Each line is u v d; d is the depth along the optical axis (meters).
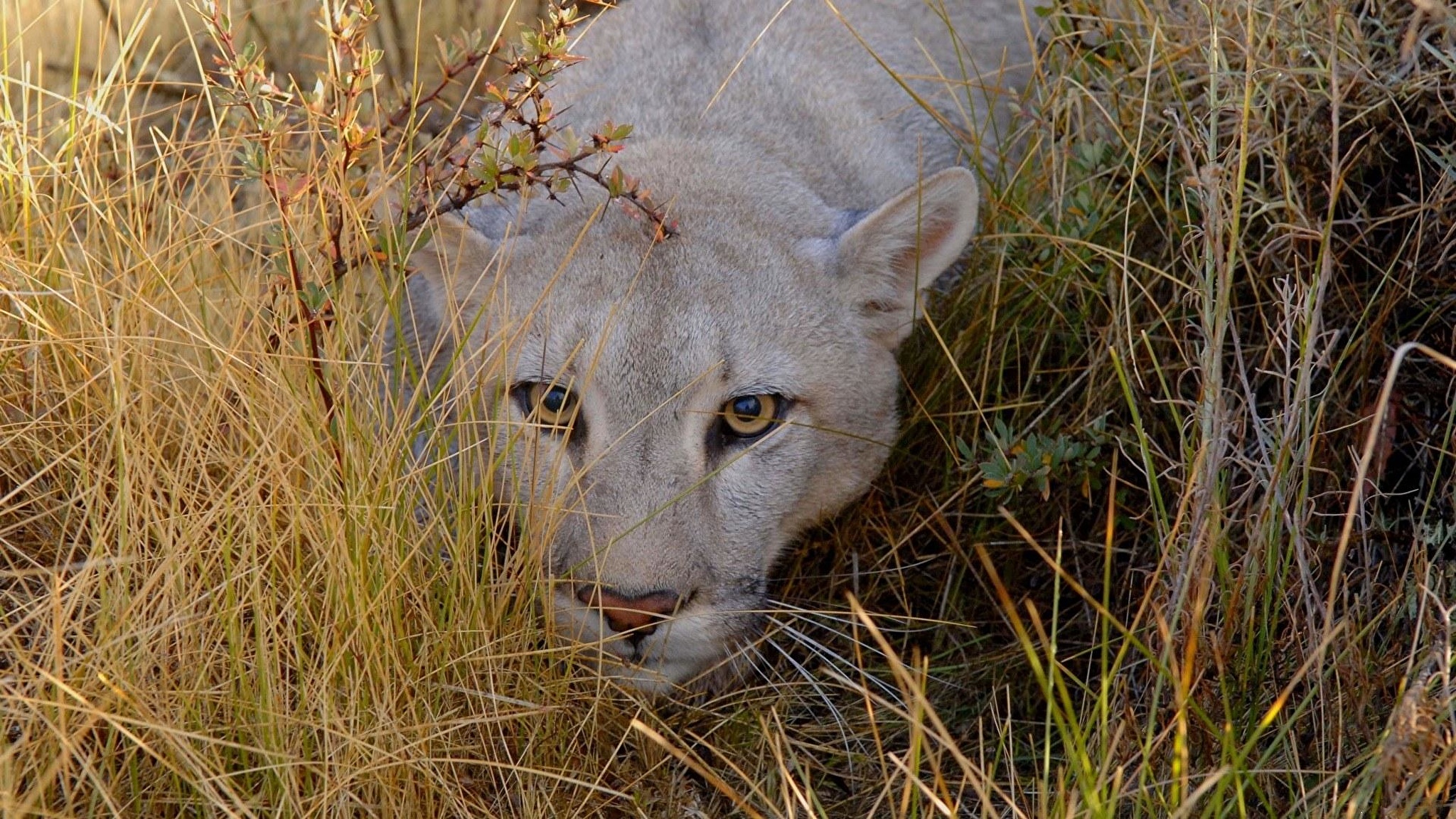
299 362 4.02
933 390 5.00
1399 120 4.58
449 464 4.11
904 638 4.57
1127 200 5.18
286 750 3.43
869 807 4.09
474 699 3.88
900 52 5.79
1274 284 4.68
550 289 3.96
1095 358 4.91
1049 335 4.97
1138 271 4.98
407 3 6.47
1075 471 4.70
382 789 3.54
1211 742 3.72
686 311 4.04
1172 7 5.47
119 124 4.56
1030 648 3.29
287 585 3.76
